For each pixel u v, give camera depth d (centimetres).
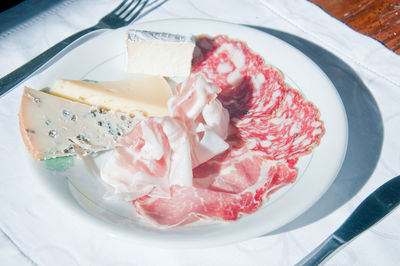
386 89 98
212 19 119
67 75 101
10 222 79
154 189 82
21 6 123
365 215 74
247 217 73
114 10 122
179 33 110
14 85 101
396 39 110
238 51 107
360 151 88
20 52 110
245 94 104
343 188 82
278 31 114
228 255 74
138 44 104
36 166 79
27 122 87
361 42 107
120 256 74
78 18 120
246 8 121
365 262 71
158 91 104
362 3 120
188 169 83
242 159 89
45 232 77
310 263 69
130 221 74
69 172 82
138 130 86
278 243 75
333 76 102
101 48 106
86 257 74
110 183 82
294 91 96
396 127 92
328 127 85
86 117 94
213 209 77
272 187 79
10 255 74
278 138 92
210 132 87
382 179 83
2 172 87
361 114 94
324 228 76
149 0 125
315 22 114
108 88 101
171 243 66
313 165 80
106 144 90
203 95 91
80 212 71
